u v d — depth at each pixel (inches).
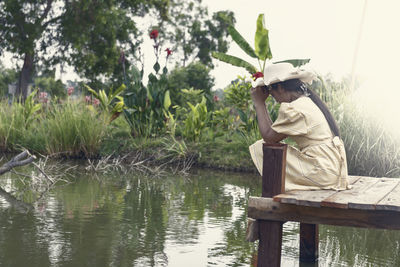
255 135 370.6
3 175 293.0
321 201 105.2
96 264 131.0
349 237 174.9
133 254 141.7
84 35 898.1
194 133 403.5
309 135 127.0
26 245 148.4
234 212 204.7
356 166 297.4
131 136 412.8
